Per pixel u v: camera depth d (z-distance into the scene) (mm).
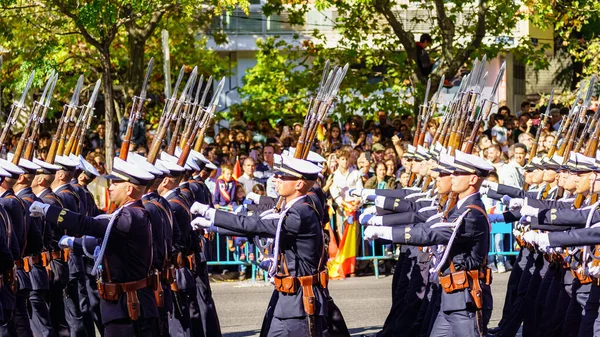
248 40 37844
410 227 10422
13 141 19719
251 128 26531
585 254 11242
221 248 19797
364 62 30219
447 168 10766
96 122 30031
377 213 12938
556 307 12461
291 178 10602
